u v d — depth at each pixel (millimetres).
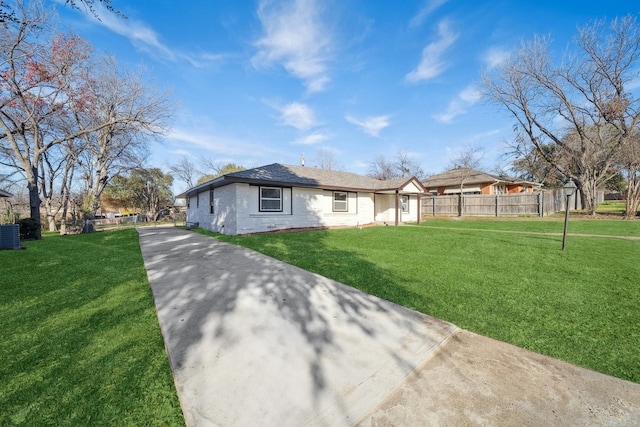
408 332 2764
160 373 2164
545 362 2273
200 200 16812
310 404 1786
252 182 11203
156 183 35031
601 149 16984
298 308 3387
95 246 8609
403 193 16625
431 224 15812
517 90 18828
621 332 2760
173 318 3109
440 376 2082
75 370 2189
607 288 4051
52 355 2396
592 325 2910
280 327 2879
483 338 2674
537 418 1673
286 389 1924
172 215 34656
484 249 7324
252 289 4125
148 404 1841
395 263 5699
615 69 15758
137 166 22250
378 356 2338
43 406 1810
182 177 39125
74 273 5113
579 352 2420
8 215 17484
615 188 32375
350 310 3322
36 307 3463
